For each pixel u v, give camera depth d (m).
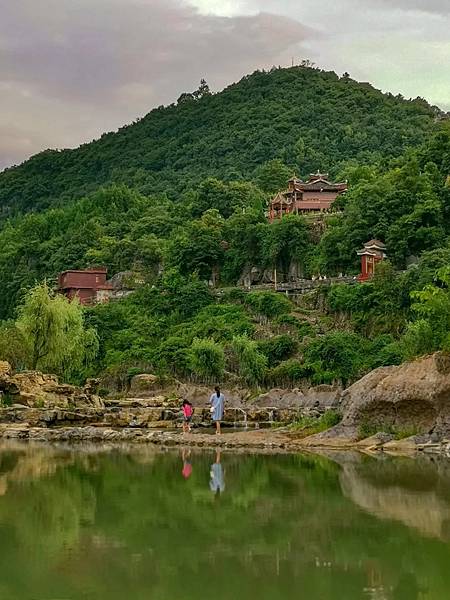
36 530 13.61
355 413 33.31
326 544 12.55
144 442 34.97
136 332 97.44
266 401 64.69
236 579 10.55
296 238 113.56
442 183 110.62
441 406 30.31
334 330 86.81
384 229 103.19
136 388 76.94
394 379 31.94
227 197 159.00
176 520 14.55
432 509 15.75
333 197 141.62
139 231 153.88
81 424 47.16
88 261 144.38
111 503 16.59
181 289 107.94
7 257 160.88
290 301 100.25
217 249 119.81
